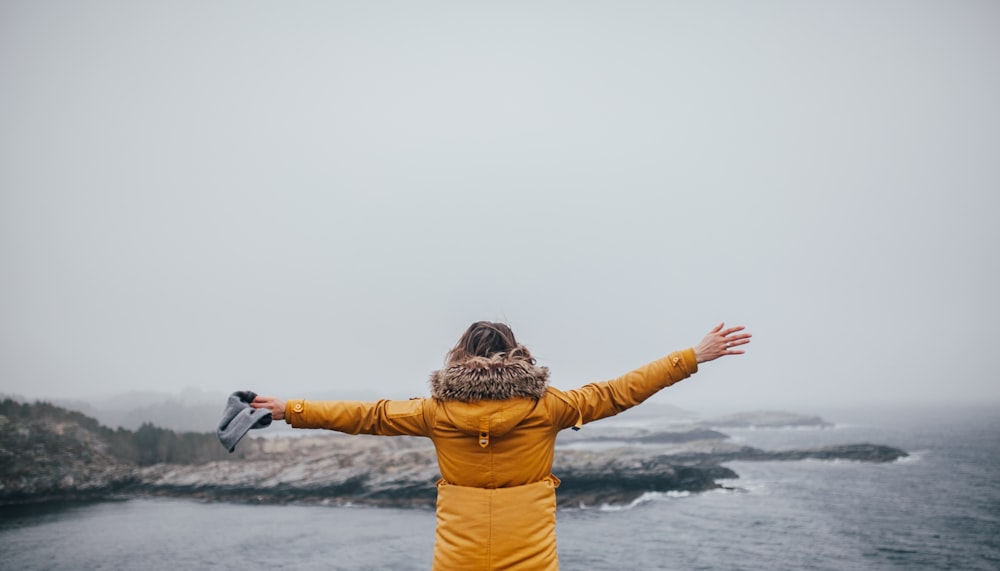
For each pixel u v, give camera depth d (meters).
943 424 176.25
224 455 69.44
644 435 144.38
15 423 66.38
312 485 57.22
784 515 47.44
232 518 49.03
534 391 3.48
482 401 3.47
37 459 61.81
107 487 60.34
